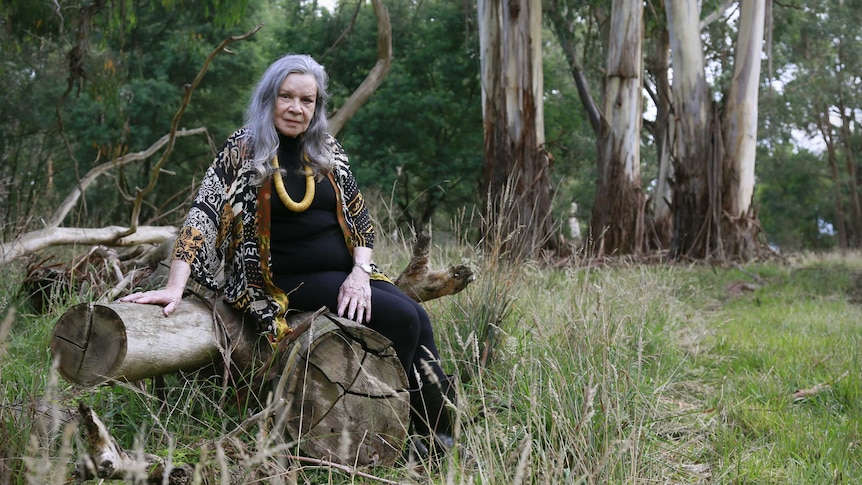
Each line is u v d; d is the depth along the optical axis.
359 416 3.19
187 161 28.25
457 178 27.27
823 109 37.41
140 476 2.21
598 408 3.29
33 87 22.03
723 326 7.17
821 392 4.65
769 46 15.40
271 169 3.35
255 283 3.38
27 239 6.10
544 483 2.64
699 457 3.58
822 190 42.88
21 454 2.63
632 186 15.51
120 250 7.20
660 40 21.28
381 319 3.38
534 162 14.07
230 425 3.28
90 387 2.97
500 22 14.56
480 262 4.96
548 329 4.27
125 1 12.88
